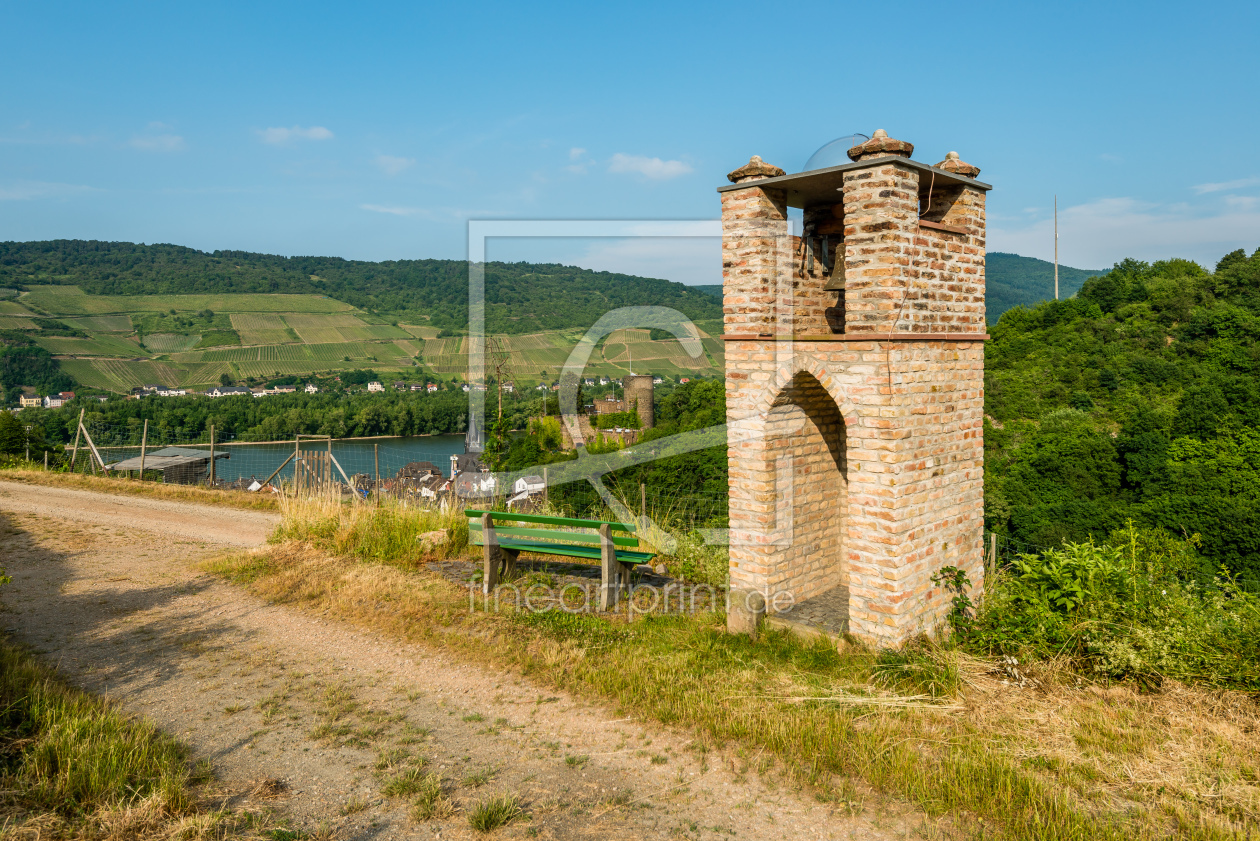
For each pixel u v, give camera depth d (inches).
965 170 252.5
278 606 299.4
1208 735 177.5
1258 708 186.5
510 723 198.7
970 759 169.8
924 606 237.3
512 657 240.8
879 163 219.1
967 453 255.6
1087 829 143.3
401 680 227.5
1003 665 219.3
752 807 157.2
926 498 236.5
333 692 217.5
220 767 172.2
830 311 296.5
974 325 258.2
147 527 474.9
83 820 140.0
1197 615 215.5
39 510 524.4
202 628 273.7
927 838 144.8
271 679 227.6
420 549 358.0
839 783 165.8
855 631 237.1
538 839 145.4
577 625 265.0
